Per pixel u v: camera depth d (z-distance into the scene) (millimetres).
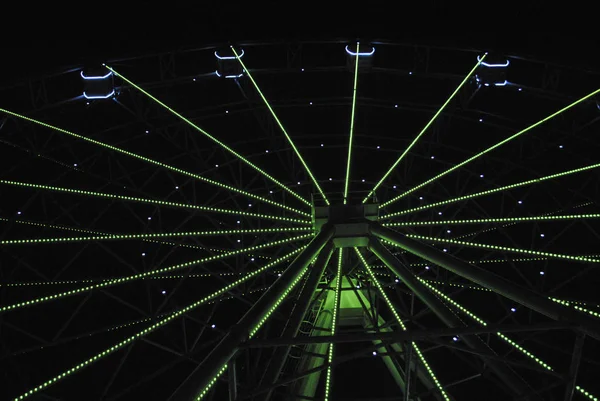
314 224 19078
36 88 22703
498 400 23922
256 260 23984
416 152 24891
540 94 22188
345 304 20516
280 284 12438
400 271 16172
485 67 21906
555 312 10914
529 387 11266
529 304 11797
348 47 22594
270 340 9688
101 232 21438
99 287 16047
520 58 21938
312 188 25078
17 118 22109
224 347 9602
